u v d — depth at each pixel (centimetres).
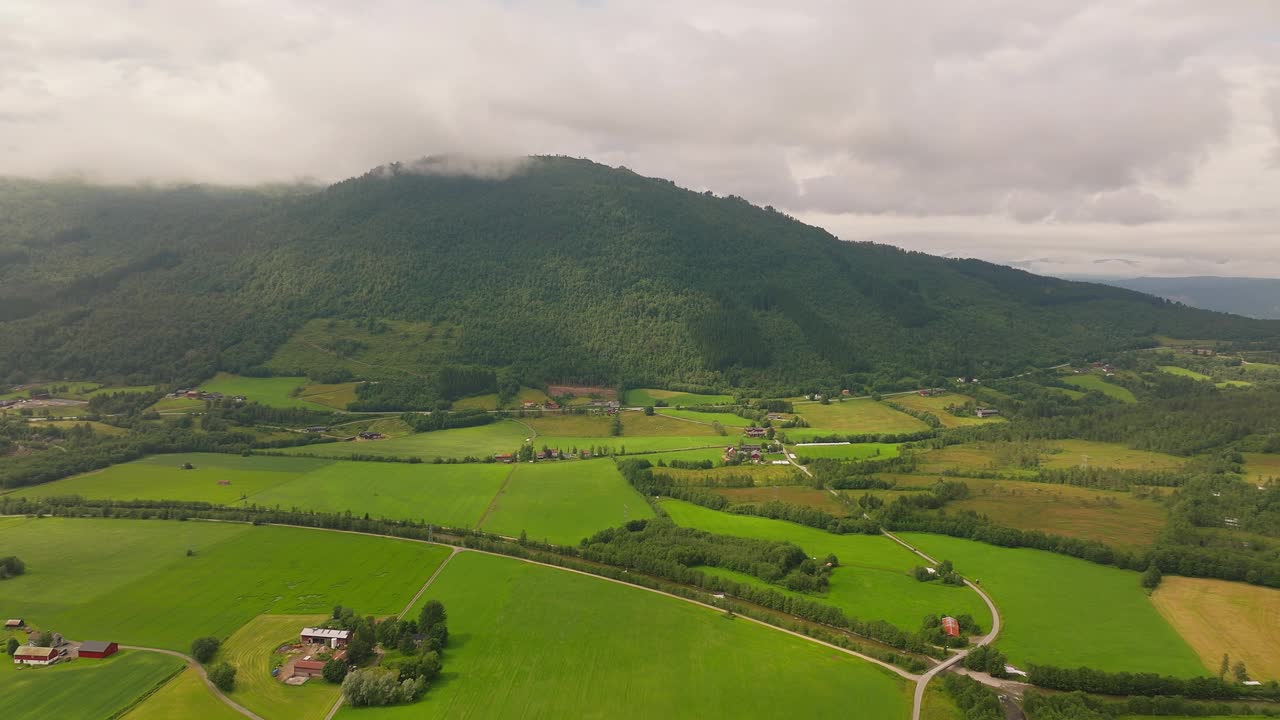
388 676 12775
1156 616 15475
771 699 12650
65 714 12056
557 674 13412
